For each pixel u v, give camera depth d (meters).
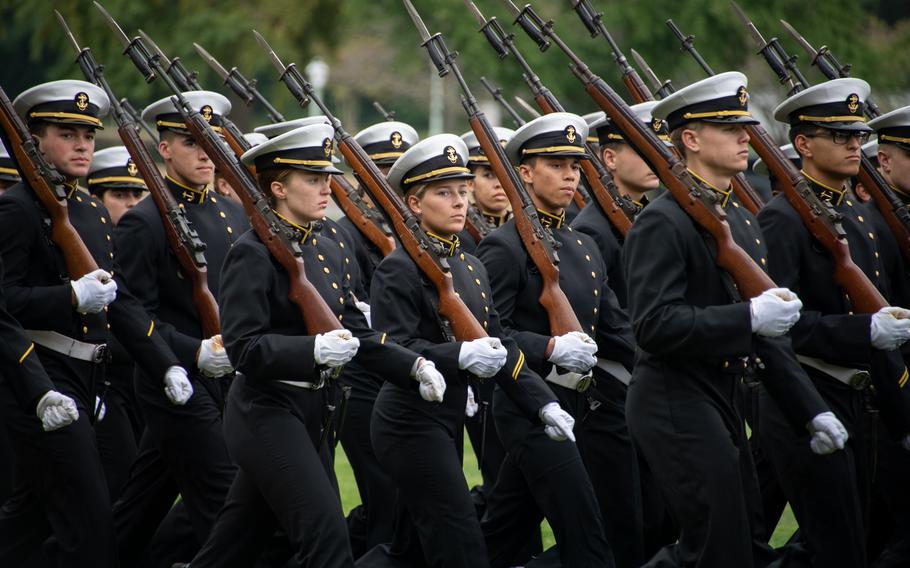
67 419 26.38
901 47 92.56
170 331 29.94
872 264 29.06
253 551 26.38
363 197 37.00
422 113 184.62
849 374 27.77
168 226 30.75
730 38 85.88
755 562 27.06
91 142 30.08
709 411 25.34
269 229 25.88
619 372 30.94
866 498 27.88
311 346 24.91
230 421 26.05
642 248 25.55
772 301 24.39
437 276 27.31
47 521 28.73
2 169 36.28
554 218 30.94
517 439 28.55
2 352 26.22
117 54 88.44
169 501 30.81
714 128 25.94
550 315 29.33
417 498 26.98
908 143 31.08
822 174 29.03
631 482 30.47
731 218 26.33
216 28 91.56
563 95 89.69
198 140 27.36
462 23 86.75
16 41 134.25
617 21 85.94
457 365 26.62
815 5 85.75
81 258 28.27
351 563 24.92
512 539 30.34
